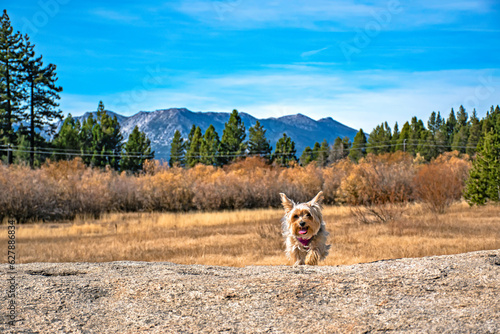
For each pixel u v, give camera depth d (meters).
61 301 5.16
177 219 24.67
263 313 4.73
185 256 13.29
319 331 4.24
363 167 33.66
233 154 76.12
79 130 74.88
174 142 82.25
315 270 6.51
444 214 23.98
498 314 4.41
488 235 16.02
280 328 4.34
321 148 95.75
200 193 33.16
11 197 25.59
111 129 70.06
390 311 4.64
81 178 33.62
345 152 95.81
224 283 5.67
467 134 93.62
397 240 15.19
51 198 27.55
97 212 29.25
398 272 5.94
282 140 87.00
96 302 5.20
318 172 42.00
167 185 33.19
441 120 114.06
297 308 4.84
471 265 6.12
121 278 6.03
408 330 4.16
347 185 32.28
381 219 21.20
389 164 37.81
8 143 54.00
